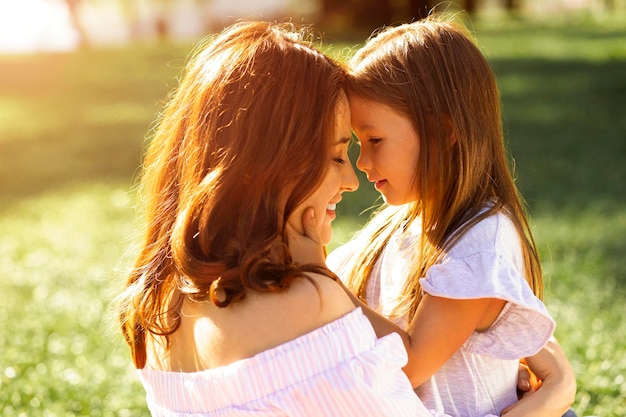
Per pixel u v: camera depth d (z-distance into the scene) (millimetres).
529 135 16172
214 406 2230
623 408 4906
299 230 2379
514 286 2615
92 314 7395
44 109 21234
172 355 2449
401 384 2262
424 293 2736
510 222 2820
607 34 33625
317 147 2307
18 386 5590
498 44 30594
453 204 2803
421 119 2771
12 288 8438
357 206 10836
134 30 44562
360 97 2811
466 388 2805
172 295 2447
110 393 5535
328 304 2219
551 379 3000
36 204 12445
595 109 18641
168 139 2520
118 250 9766
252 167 2260
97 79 24906
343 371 2141
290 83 2330
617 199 11156
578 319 6551
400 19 34125
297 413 2139
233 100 2334
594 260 8266
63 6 40719
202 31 42156
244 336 2219
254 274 2195
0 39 39406
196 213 2297
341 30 34188
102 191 13117
